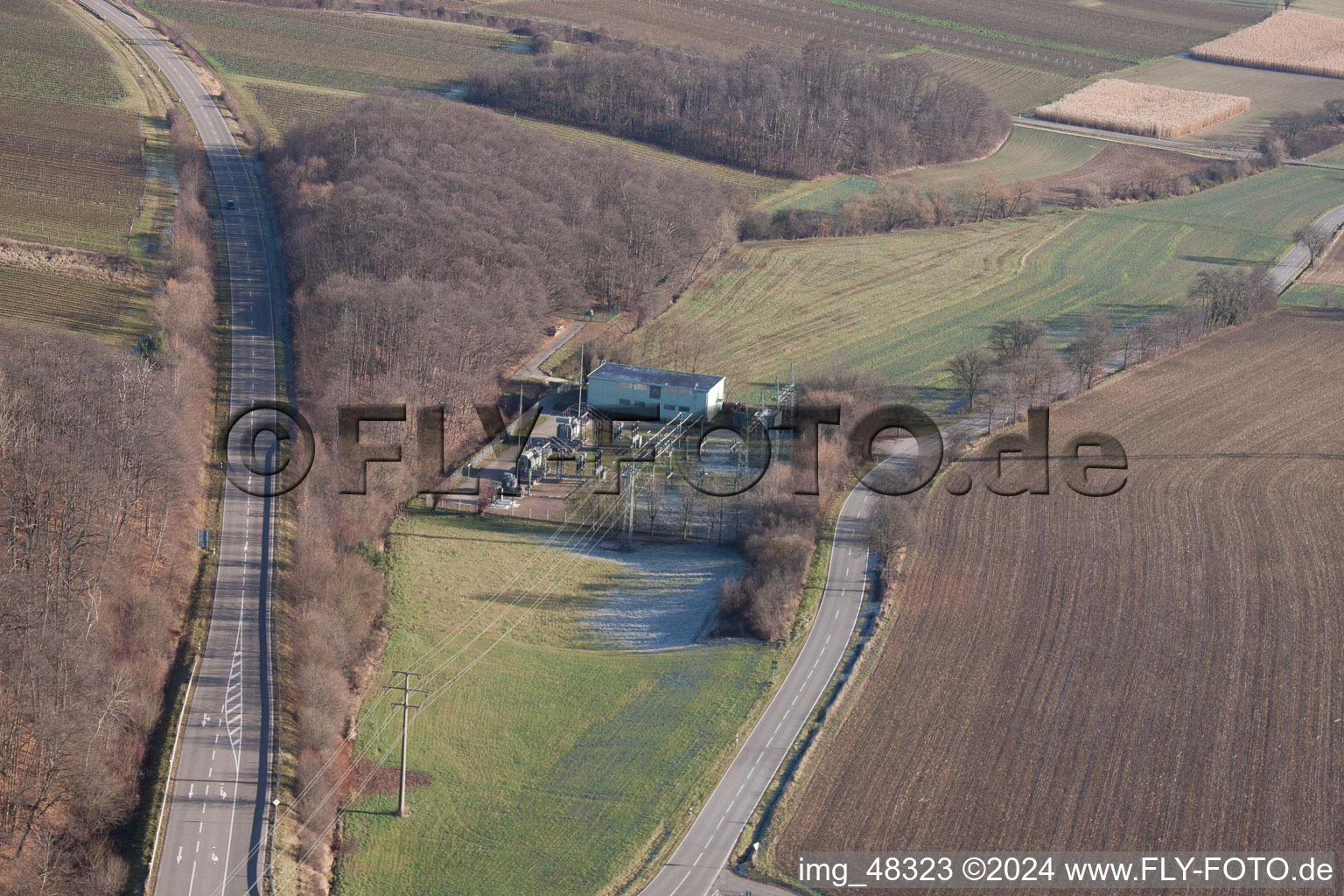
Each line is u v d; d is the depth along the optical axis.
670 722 125.94
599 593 150.50
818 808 112.69
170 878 100.94
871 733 122.94
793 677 132.12
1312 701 129.12
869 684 130.62
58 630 116.38
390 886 104.94
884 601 144.88
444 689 130.88
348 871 106.25
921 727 124.12
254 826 107.19
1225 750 121.44
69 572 126.31
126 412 149.12
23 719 109.81
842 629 140.38
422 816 113.12
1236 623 142.50
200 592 139.12
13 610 113.75
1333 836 110.44
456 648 138.12
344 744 120.94
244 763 114.38
